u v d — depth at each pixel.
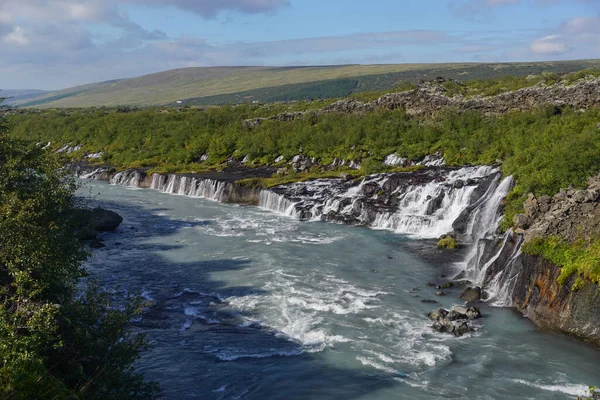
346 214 66.00
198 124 132.50
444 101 95.31
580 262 31.73
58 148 148.38
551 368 27.08
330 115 112.06
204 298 37.97
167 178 95.94
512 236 38.84
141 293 39.03
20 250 23.36
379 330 32.00
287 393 25.14
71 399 16.78
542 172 46.28
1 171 28.38
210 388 25.50
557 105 75.94
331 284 40.72
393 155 86.94
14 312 19.70
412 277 42.50
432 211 60.62
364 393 25.06
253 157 104.38
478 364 27.59
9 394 15.40
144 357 28.52
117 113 173.62
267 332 31.94
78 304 22.81
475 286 39.75
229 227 62.59
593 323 29.91
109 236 57.84
